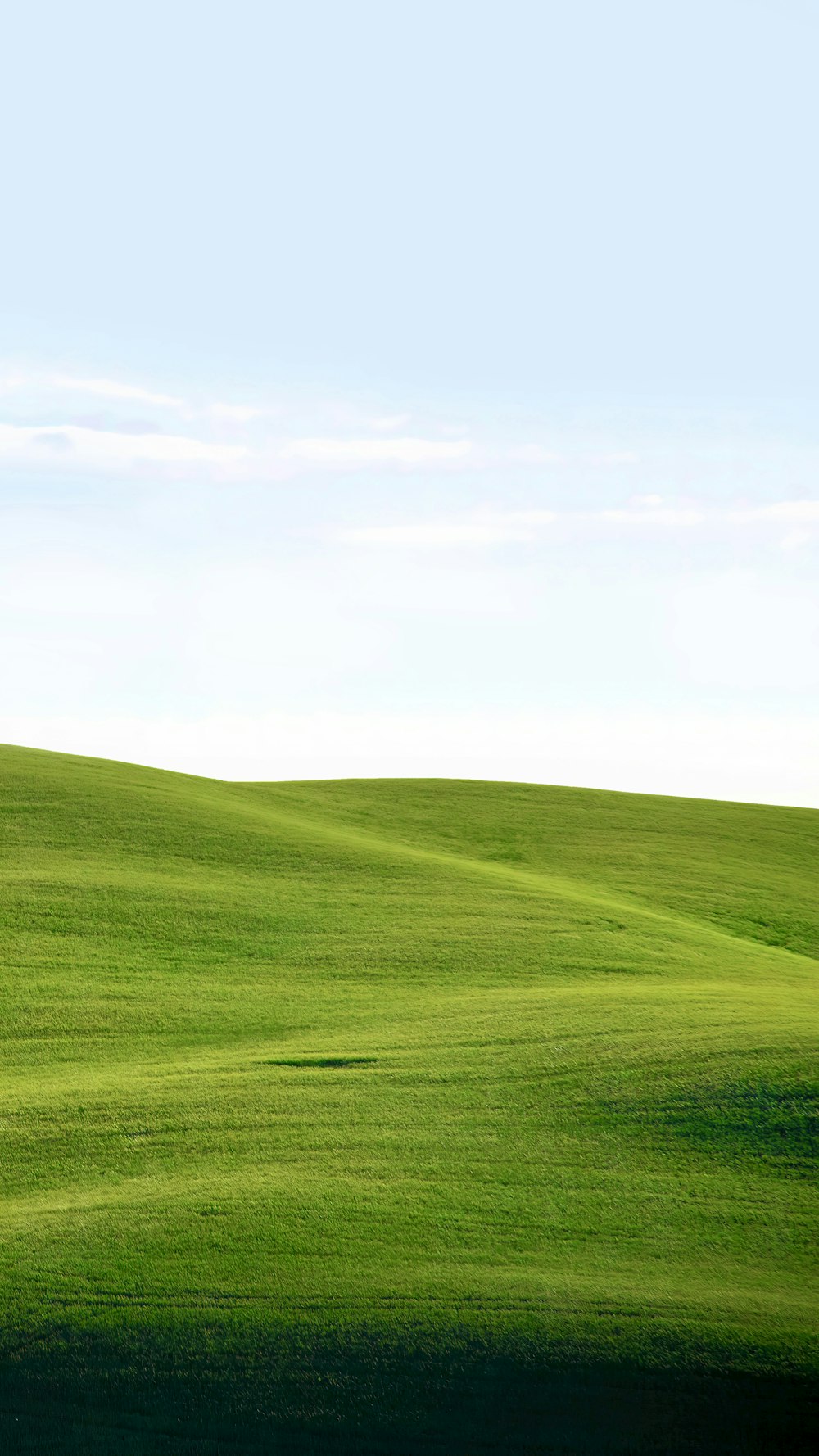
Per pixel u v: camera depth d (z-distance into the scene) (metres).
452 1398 9.80
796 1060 16.25
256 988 22.28
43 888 28.06
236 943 25.17
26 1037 19.64
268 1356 10.25
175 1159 14.18
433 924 27.16
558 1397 9.78
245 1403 9.82
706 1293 11.00
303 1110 15.63
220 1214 12.59
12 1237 12.20
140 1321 10.66
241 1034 19.77
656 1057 16.86
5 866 29.92
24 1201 13.23
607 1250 11.82
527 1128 14.81
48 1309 10.84
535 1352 10.20
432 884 31.17
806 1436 9.39
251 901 28.34
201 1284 11.20
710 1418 9.55
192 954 24.31
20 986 22.00
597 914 29.20
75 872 29.67
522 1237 12.06
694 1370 9.97
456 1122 15.05
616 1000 20.62
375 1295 10.99
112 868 30.44
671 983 23.02
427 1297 10.95
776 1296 10.96
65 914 26.28
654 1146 14.17
